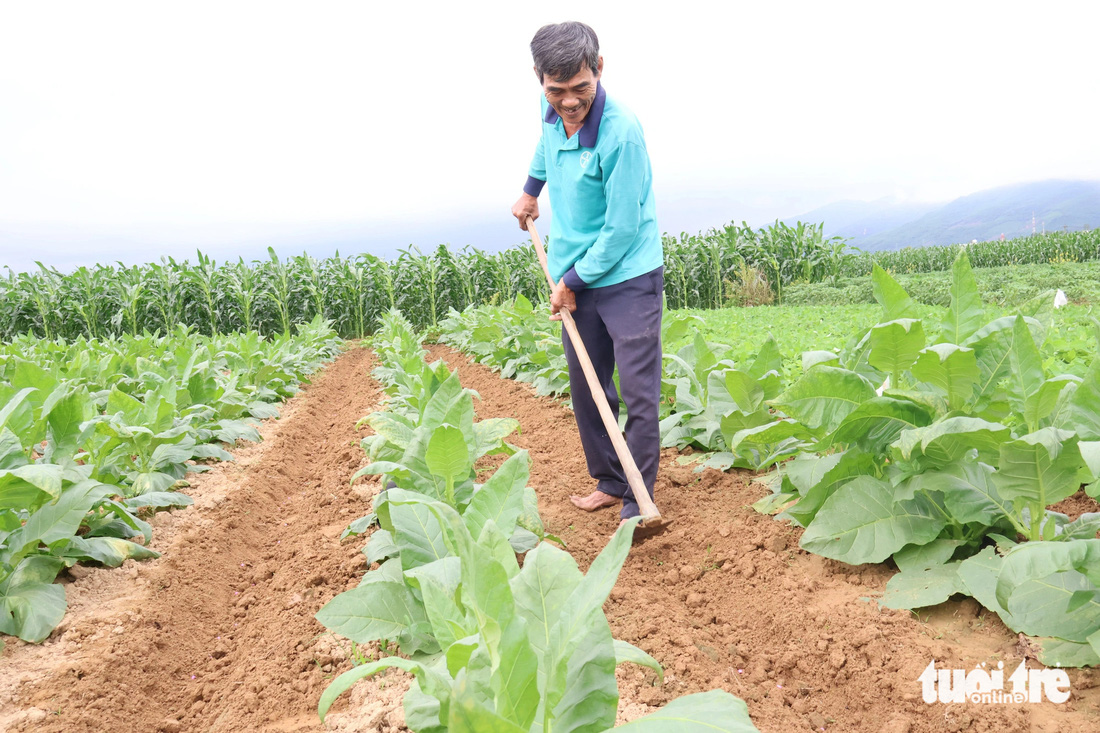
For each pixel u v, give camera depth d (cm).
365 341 1742
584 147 348
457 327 1341
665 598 290
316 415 802
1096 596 201
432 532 236
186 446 458
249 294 1988
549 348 714
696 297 2256
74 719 221
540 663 145
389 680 223
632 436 358
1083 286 1622
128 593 308
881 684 213
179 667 274
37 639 264
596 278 354
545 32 324
